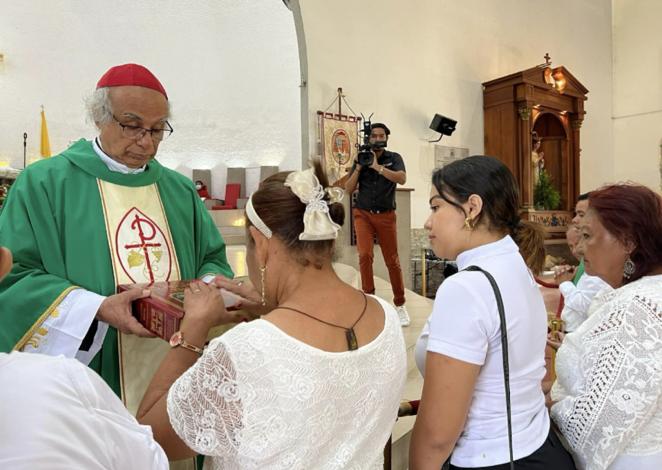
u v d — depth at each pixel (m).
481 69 8.13
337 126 6.32
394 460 2.24
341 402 0.84
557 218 8.44
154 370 1.51
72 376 0.66
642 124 10.00
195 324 1.06
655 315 1.09
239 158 7.93
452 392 1.09
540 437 1.17
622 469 1.15
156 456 0.73
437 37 7.55
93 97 1.58
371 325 0.93
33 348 1.41
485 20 8.16
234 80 7.90
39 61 7.36
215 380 0.78
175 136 7.85
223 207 7.20
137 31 7.70
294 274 0.94
